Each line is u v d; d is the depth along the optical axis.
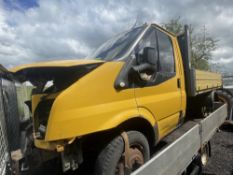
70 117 2.32
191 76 4.55
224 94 8.45
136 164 2.90
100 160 2.62
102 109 2.55
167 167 2.54
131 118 2.86
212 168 4.71
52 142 2.32
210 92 6.55
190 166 3.86
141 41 3.30
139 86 3.10
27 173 2.86
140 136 3.00
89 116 2.44
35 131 2.71
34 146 2.79
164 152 2.47
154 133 3.31
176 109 4.04
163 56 3.80
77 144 2.51
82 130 2.38
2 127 2.54
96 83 2.55
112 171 2.60
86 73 2.53
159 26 3.88
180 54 4.50
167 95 3.74
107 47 3.57
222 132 7.46
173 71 4.08
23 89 3.36
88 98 2.46
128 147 2.79
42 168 3.01
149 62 3.05
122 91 2.82
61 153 2.39
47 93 2.71
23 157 2.82
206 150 4.84
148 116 3.18
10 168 2.63
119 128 2.79
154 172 2.23
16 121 3.12
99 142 2.70
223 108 6.75
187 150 3.25
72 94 2.35
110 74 2.70
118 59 2.92
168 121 3.78
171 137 4.14
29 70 2.66
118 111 2.72
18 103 3.32
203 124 4.22
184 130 4.60
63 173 3.00
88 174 2.92
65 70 2.59
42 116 2.59
